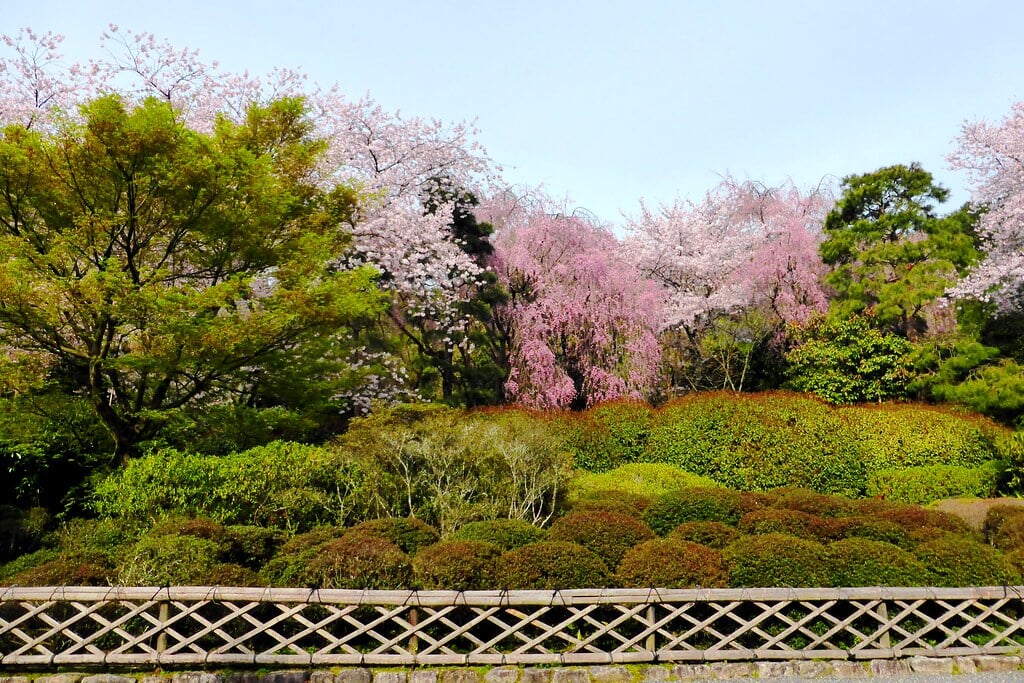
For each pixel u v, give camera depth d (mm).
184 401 8195
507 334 14750
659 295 16094
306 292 7742
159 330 7238
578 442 9461
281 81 12672
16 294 6781
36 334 7328
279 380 8617
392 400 12844
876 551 4816
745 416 9258
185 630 4527
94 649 4230
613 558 5176
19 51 10562
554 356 14477
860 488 8781
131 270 7777
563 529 5348
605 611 4719
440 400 13328
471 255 14531
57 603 4434
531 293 14898
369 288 8906
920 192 15477
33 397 7629
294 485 6465
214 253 8422
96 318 7410
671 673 4258
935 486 8391
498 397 14297
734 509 6172
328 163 11570
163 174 7297
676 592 4398
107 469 7613
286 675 4148
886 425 9734
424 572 4621
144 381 8117
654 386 15578
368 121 13195
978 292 13383
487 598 4328
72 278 7164
